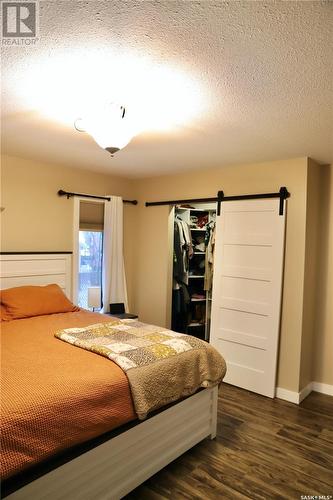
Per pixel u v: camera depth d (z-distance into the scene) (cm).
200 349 248
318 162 339
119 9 121
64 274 395
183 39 138
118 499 190
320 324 354
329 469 226
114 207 438
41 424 152
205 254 488
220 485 209
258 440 259
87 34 137
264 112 212
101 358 211
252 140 272
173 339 250
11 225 354
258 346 342
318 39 135
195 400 242
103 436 184
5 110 220
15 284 352
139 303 474
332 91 181
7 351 220
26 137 283
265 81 172
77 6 120
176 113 218
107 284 433
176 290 459
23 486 149
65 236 399
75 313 341
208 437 260
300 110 208
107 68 164
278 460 235
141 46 144
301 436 265
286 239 329
